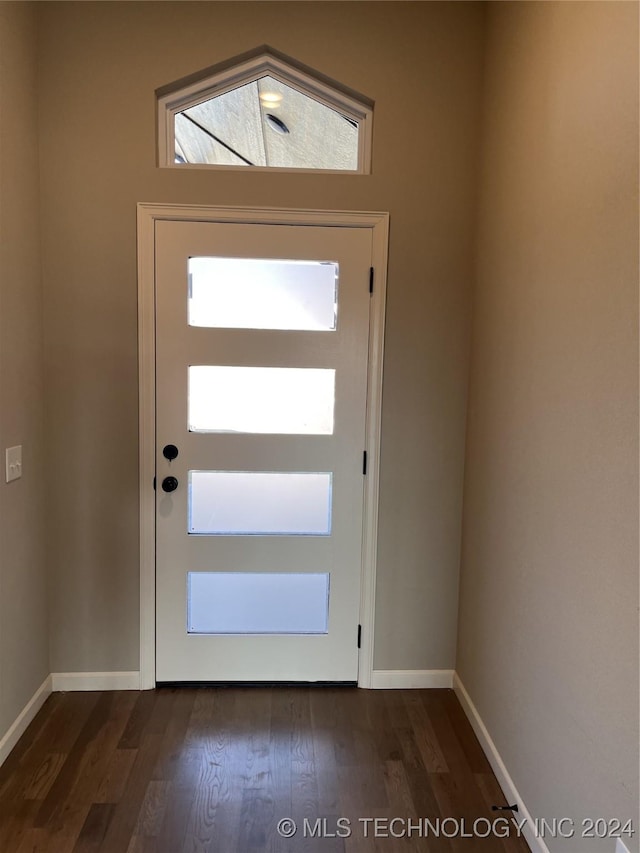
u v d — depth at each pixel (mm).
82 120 2074
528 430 1663
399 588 2338
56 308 2135
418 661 2371
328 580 2344
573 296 1397
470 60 2131
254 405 2250
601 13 1287
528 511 1653
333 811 1690
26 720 2051
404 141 2154
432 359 2244
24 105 1954
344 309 2213
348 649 2367
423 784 1812
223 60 2082
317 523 2324
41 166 2074
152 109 2090
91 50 2051
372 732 2074
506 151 1875
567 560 1408
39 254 2090
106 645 2291
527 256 1691
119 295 2146
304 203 2160
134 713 2150
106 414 2189
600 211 1276
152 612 2291
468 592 2219
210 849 1548
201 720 2115
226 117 2213
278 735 2037
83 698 2246
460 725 2137
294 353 2225
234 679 2355
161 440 2227
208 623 2344
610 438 1218
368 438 2273
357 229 2184
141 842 1564
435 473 2295
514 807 1695
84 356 2160
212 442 2244
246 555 2305
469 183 2184
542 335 1576
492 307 1993
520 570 1707
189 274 2172
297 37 2094
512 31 1834
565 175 1451
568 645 1397
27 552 2059
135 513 2240
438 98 2143
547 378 1539
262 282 2203
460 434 2283
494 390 1956
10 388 1903
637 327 1125
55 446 2189
